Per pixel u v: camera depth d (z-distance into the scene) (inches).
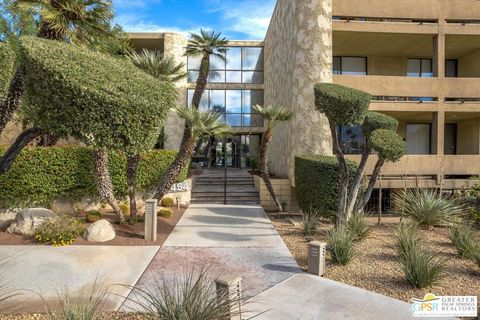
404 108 545.3
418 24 540.7
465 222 364.8
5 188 376.5
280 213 481.1
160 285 206.7
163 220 397.1
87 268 235.9
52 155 396.5
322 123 472.4
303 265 250.2
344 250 248.8
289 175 518.0
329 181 403.5
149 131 250.7
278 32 644.7
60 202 411.5
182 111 351.6
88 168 416.2
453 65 695.7
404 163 529.0
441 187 492.7
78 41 307.4
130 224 356.5
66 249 278.5
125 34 587.8
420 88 541.3
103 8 293.3
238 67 879.1
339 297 193.3
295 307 180.2
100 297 186.9
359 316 171.0
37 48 214.4
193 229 362.6
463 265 249.0
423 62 677.9
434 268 209.3
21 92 292.8
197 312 134.0
